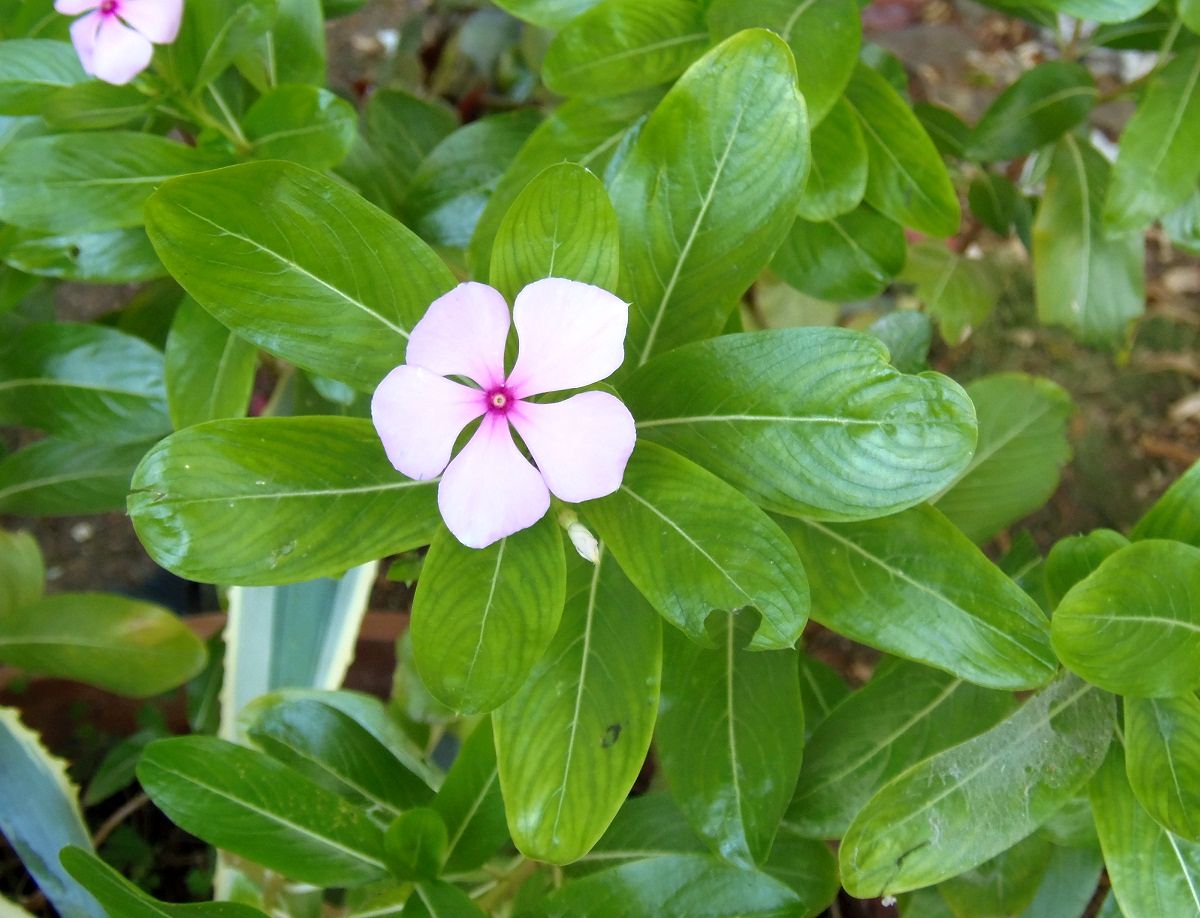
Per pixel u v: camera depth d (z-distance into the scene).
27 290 0.34
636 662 0.25
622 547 0.23
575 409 0.22
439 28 0.57
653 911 0.26
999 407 0.33
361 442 0.24
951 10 0.74
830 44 0.28
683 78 0.24
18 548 0.37
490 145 0.35
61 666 0.36
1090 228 0.41
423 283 0.24
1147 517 0.26
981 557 0.25
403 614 0.41
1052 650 0.25
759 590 0.23
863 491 0.23
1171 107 0.33
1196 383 0.61
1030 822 0.26
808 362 0.23
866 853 0.26
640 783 0.40
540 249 0.24
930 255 0.50
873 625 0.25
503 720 0.24
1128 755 0.25
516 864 0.30
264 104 0.30
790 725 0.27
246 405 0.30
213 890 0.39
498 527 0.22
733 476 0.24
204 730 0.39
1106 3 0.29
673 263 0.25
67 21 0.32
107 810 0.41
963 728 0.28
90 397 0.35
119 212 0.29
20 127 0.32
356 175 0.35
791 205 0.25
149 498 0.23
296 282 0.24
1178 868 0.25
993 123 0.37
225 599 0.39
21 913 0.35
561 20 0.30
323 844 0.26
